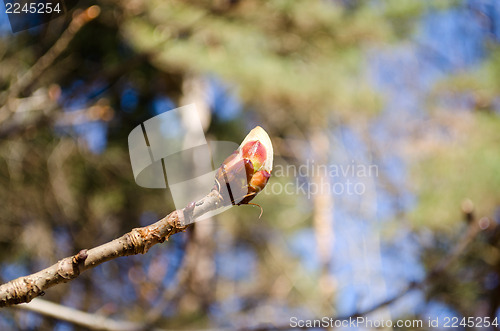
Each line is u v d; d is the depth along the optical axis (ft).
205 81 30.68
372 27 26.50
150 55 20.88
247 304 31.24
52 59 16.26
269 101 28.55
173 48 23.41
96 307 26.73
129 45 26.37
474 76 27.07
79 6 21.63
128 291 27.43
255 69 25.36
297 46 27.25
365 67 28.45
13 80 22.50
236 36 25.05
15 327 20.74
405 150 27.58
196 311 26.53
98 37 25.64
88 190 27.66
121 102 28.55
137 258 27.43
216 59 25.22
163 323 25.21
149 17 23.17
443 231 25.41
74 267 4.58
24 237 26.43
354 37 26.99
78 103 25.32
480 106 26.61
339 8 26.78
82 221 27.66
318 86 26.73
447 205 23.68
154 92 29.48
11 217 26.37
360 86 27.91
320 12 25.79
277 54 27.35
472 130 25.34
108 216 28.04
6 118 16.75
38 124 18.98
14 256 26.61
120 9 23.48
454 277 22.09
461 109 26.89
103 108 20.99
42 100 18.03
